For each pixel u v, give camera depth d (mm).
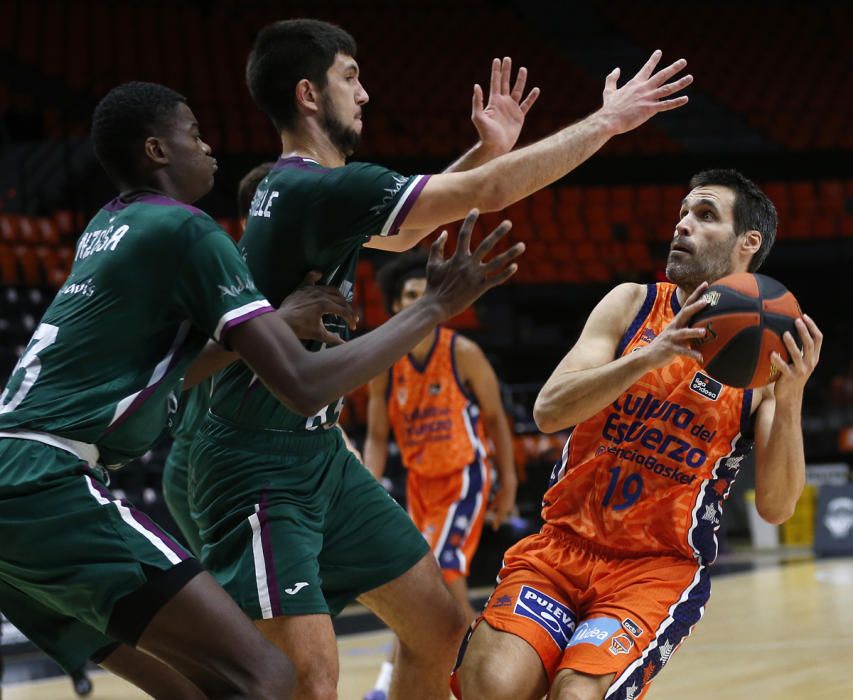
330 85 4777
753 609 12547
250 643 3873
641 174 26828
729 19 34812
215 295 3949
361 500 5047
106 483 4145
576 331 23781
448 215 4375
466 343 8484
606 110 4543
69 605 3932
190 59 27672
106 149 4297
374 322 21594
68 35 27406
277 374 3904
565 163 4410
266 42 4797
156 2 29438
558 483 4801
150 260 3988
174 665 3928
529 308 24391
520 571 4754
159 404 4105
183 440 6059
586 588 4645
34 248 20625
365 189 4367
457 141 27234
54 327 4074
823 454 21875
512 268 4086
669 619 4469
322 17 31547
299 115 4781
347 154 4938
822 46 33688
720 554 19375
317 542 4801
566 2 35281
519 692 4340
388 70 30109
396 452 16719
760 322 4211
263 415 4746
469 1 33750
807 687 8148
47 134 24375
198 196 4430
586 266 24828
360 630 12711
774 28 34312
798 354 4215
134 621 3859
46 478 3891
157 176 4293
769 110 30844
